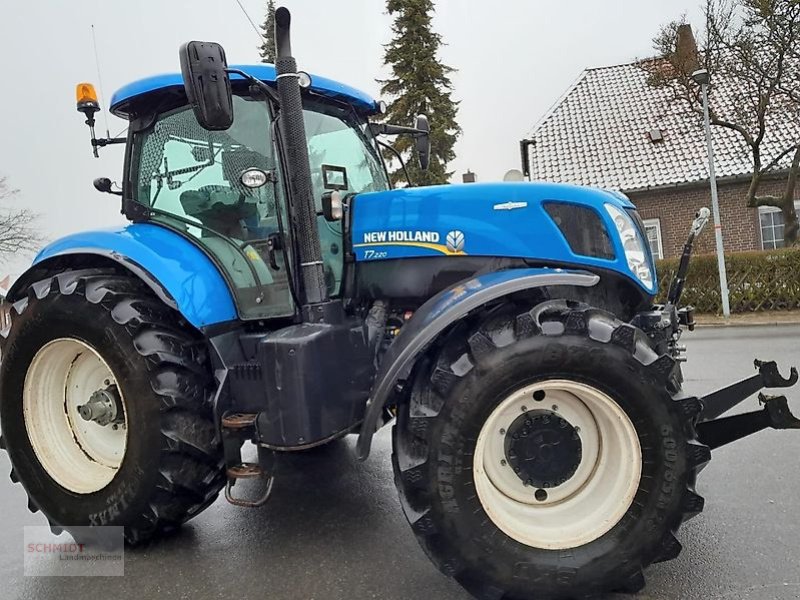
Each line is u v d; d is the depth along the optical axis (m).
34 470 3.37
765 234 16.53
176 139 3.45
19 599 2.79
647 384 2.43
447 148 20.55
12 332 3.38
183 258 3.23
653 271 3.35
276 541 3.22
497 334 2.52
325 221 3.37
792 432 4.59
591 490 2.61
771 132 16.89
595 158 18.58
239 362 3.24
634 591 2.48
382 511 3.55
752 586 2.56
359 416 2.99
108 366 3.08
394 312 3.35
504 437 2.63
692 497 2.43
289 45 2.93
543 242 3.06
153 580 2.88
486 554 2.44
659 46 13.87
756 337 9.39
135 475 3.02
